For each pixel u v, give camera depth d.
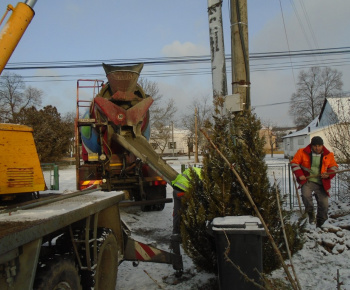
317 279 4.12
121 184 8.63
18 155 3.06
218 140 3.93
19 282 2.03
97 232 3.41
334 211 6.77
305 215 4.15
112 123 7.97
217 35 5.05
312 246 5.09
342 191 8.01
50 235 2.90
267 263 3.67
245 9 4.90
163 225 7.48
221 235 3.18
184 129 65.88
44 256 2.64
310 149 5.82
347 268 4.40
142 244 4.12
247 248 3.12
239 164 3.77
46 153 28.42
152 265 4.86
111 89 8.30
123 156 8.34
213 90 5.07
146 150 7.86
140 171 8.32
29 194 3.29
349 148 7.32
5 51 2.51
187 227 3.86
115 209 3.87
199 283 4.15
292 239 3.81
